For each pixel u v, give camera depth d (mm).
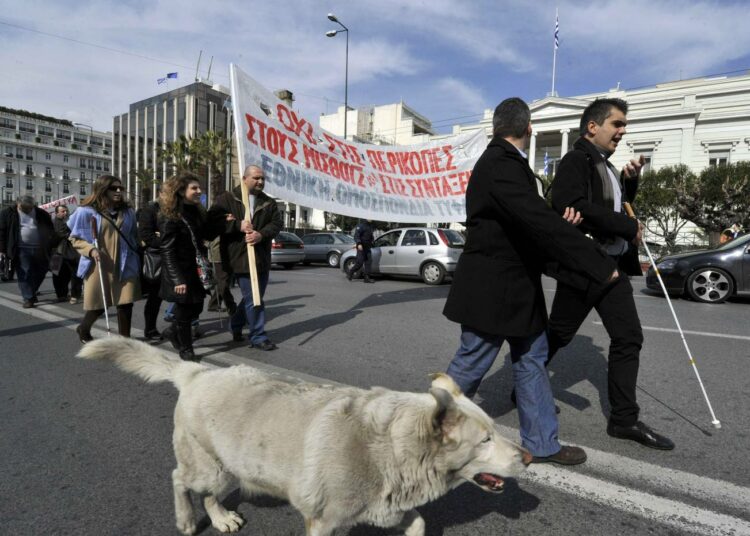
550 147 39125
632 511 2320
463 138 7078
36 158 110188
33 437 3146
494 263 2535
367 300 9102
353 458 1723
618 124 3047
